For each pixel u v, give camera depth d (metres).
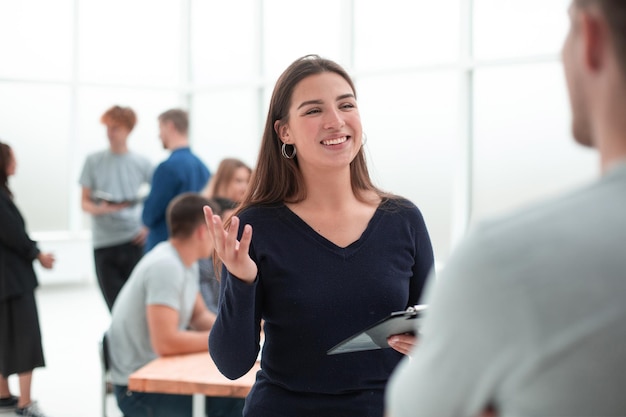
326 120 1.61
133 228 5.55
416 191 6.18
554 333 0.69
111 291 5.52
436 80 5.99
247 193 1.73
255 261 1.62
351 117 1.64
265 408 1.62
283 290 1.59
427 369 0.76
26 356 4.14
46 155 8.48
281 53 7.29
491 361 0.71
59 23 8.28
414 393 0.77
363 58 6.46
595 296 0.68
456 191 5.88
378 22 6.33
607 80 0.72
